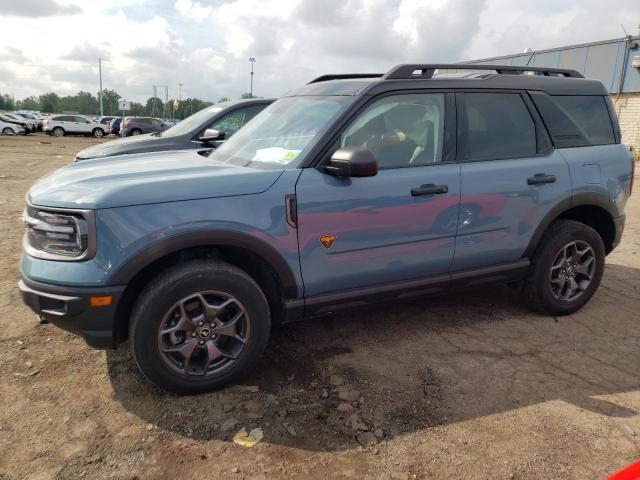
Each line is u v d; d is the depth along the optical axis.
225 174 2.98
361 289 3.34
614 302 4.52
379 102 3.36
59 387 3.05
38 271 2.73
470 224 3.57
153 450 2.54
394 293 3.45
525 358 3.48
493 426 2.74
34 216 2.84
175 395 2.98
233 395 2.99
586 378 3.24
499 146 3.74
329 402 2.94
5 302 4.27
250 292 2.97
